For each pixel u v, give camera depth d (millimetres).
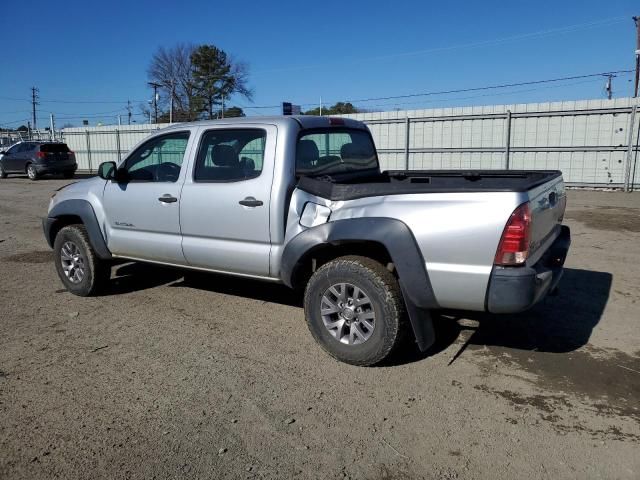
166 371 4027
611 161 16062
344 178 5125
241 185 4590
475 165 17969
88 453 3008
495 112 17344
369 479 2773
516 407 3465
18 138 40156
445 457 2945
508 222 3496
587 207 12352
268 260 4523
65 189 6094
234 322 5070
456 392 3668
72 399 3611
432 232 3678
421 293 3762
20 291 6234
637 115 15430
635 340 4535
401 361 4172
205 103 62531
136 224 5359
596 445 3041
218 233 4777
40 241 9547
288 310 5398
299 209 4312
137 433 3197
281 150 4426
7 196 17172
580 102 16141
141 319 5180
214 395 3650
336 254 4348
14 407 3510
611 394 3631
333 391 3693
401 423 3283
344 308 4059
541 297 3713
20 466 2898
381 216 3867
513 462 2895
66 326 5012
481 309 3662
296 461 2918
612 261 7246
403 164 19219
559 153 16719
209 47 61750
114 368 4086
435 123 18406
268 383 3818
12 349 4469
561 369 4008
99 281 5852
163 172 5250
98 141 30578
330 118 5062
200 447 3053
